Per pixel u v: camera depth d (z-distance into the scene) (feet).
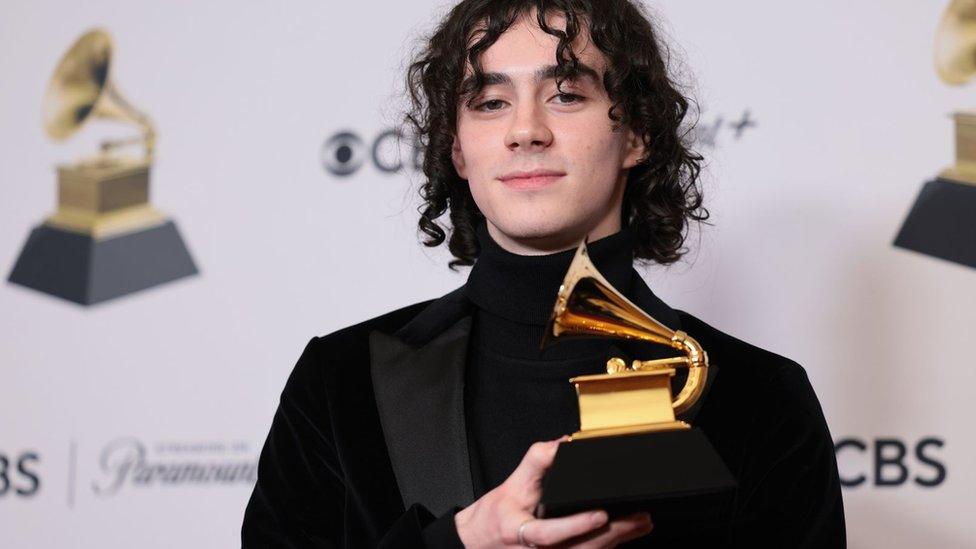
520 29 4.97
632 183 5.50
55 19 9.18
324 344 5.65
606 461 3.85
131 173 9.00
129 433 8.92
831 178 8.18
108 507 8.91
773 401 5.11
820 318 8.18
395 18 8.80
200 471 8.85
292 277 8.81
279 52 8.90
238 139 8.91
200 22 8.99
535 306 5.01
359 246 8.76
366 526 5.00
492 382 5.11
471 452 4.96
